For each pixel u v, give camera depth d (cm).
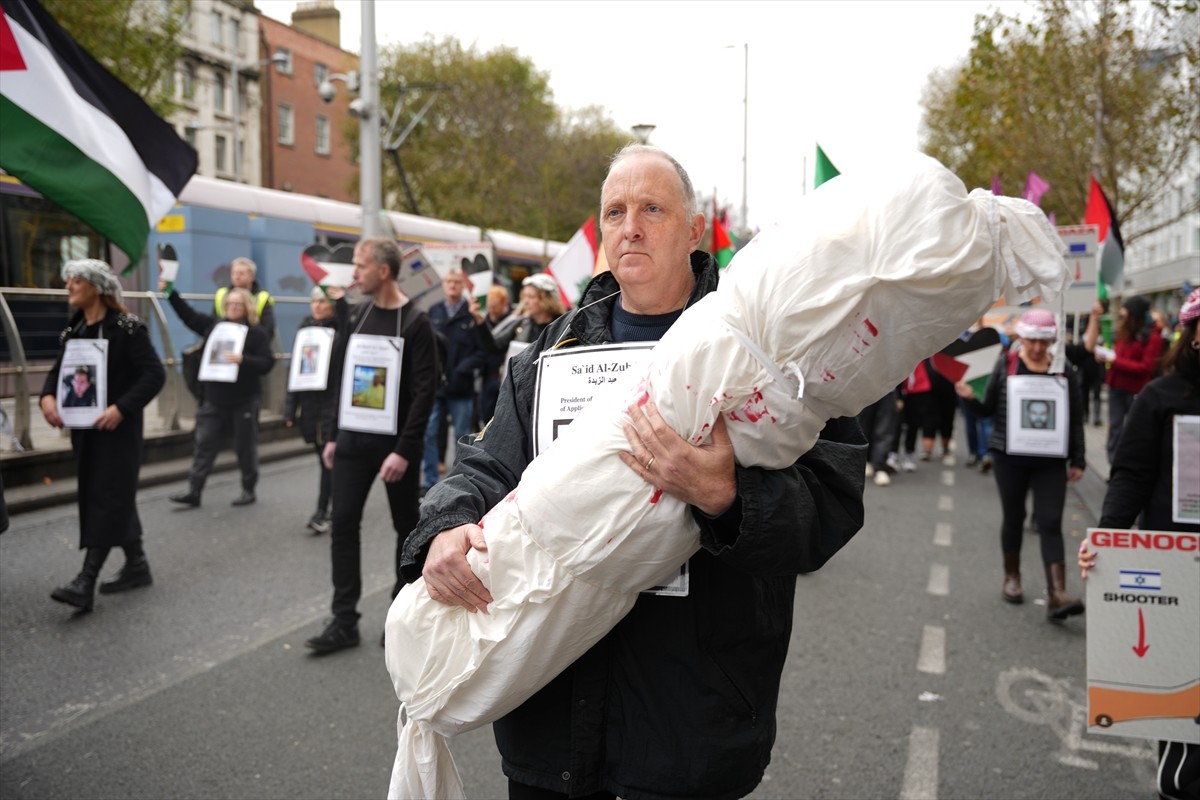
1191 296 304
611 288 217
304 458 1128
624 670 185
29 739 375
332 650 475
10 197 1158
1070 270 153
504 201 3403
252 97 4028
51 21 544
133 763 356
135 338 538
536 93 3581
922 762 365
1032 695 434
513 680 173
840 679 451
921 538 755
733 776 183
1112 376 1030
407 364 467
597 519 162
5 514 399
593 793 189
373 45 1362
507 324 912
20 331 977
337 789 339
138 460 543
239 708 407
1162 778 291
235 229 1445
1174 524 305
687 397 155
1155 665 288
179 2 1862
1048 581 551
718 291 162
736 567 165
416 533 183
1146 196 1612
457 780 196
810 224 153
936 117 2673
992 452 582
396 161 2592
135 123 577
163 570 623
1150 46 1480
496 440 208
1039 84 1546
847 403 157
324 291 835
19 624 511
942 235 147
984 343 610
